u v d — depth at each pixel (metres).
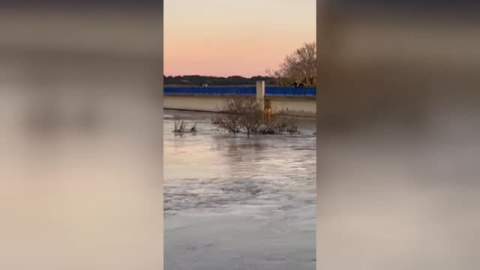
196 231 4.77
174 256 4.50
